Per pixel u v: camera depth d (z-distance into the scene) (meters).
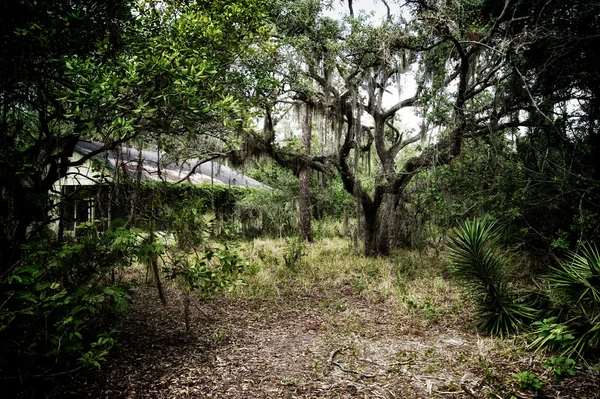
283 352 4.59
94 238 3.77
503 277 5.33
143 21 4.67
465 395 3.48
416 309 6.21
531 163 8.18
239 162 10.02
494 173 8.27
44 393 3.44
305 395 3.54
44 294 3.21
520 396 3.39
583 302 4.28
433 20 7.71
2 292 3.22
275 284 7.70
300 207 14.14
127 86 3.48
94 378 3.78
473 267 5.27
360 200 10.40
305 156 10.66
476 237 5.35
